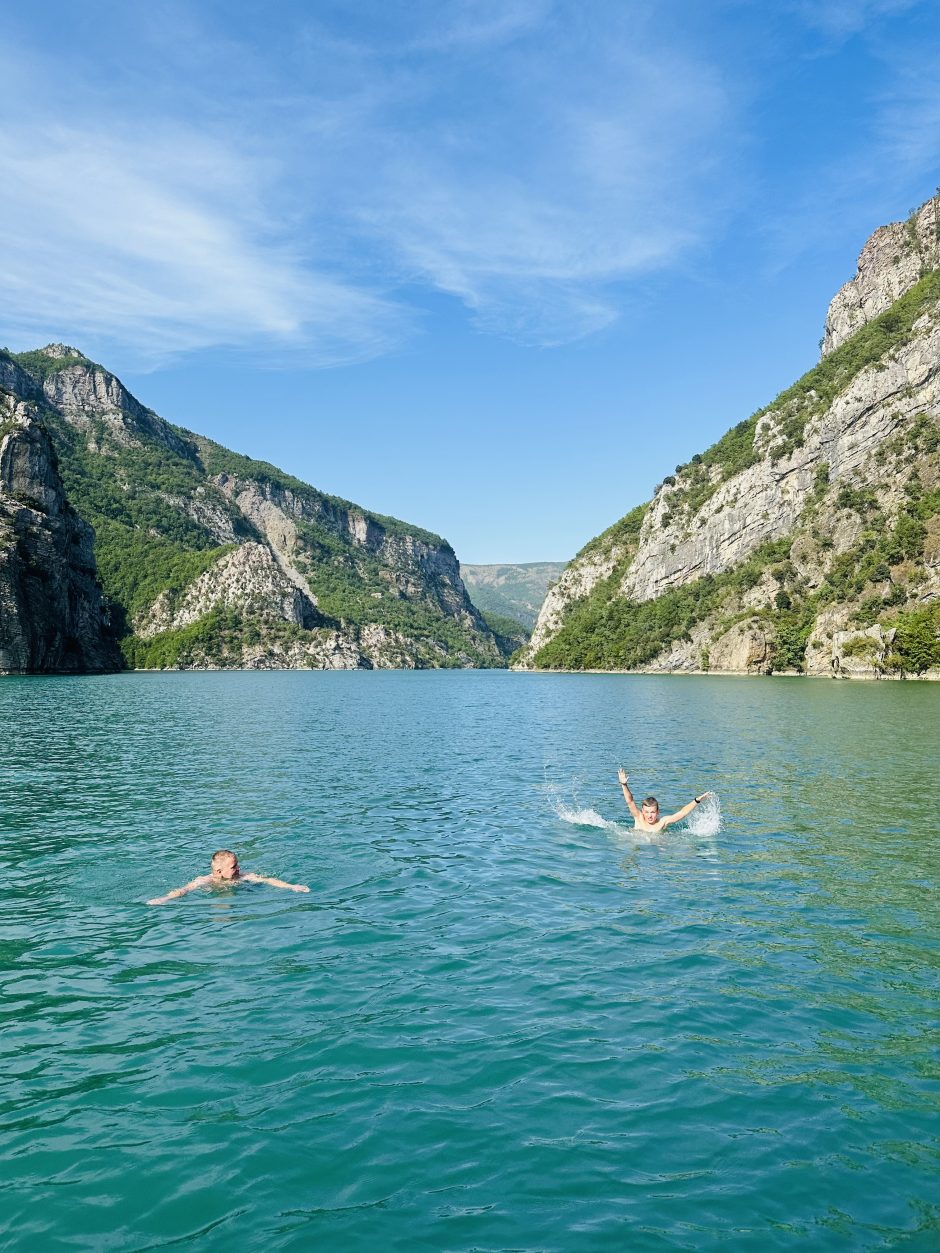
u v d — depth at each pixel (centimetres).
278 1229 711
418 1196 755
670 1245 693
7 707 6731
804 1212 736
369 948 1382
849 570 16675
